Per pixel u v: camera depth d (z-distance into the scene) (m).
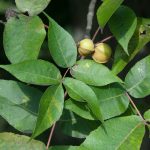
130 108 0.87
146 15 1.49
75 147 0.81
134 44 0.92
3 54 1.44
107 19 0.86
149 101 1.03
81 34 1.58
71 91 0.83
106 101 0.86
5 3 1.18
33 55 0.89
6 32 0.89
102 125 0.82
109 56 0.95
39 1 0.90
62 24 1.59
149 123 0.85
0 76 1.30
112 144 0.81
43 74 0.83
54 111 0.80
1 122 1.39
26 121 0.88
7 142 0.83
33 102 0.89
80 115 0.83
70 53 0.86
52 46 0.85
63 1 1.58
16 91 0.89
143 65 0.88
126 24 0.89
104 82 0.84
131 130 0.83
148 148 1.51
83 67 0.85
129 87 0.87
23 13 0.91
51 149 0.81
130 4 1.49
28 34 0.89
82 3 1.58
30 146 0.83
